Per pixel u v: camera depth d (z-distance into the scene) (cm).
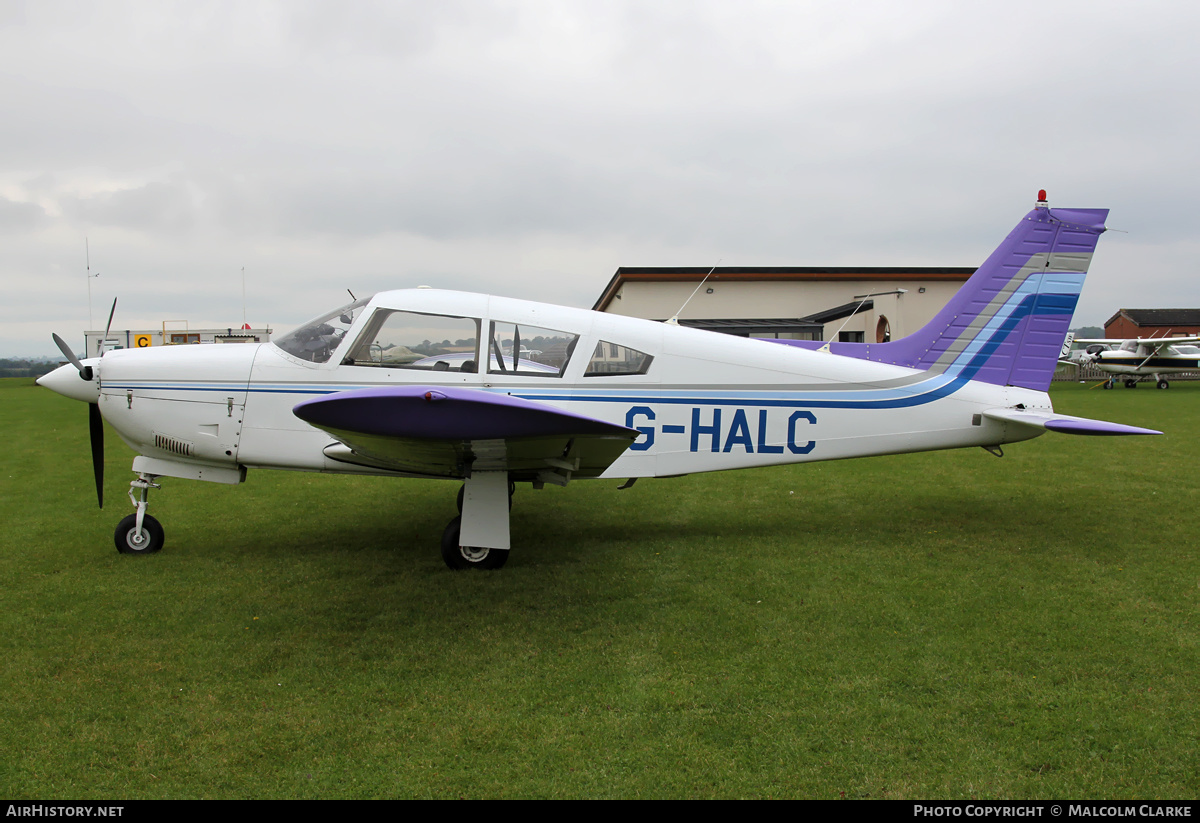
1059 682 316
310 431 512
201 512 654
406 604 415
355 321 514
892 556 504
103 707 296
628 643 360
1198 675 321
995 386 577
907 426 561
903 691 309
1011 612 396
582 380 521
